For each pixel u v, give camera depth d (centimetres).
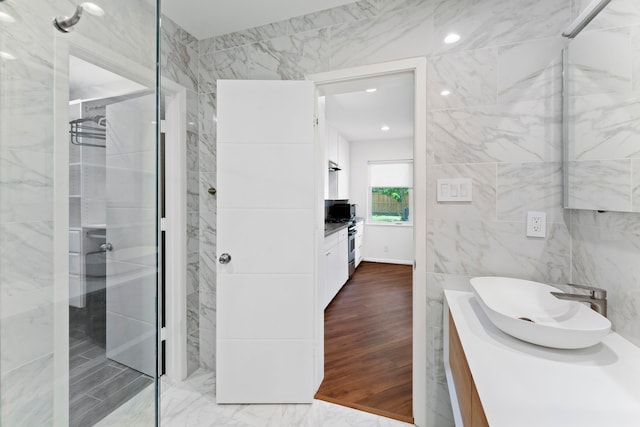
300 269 170
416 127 151
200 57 197
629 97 87
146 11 106
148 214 120
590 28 106
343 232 396
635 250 87
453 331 114
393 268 507
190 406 169
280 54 178
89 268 123
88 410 122
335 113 379
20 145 96
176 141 184
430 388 151
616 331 96
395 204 558
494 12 136
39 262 102
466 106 142
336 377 195
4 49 91
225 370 171
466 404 87
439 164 147
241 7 165
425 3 148
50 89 102
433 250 150
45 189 103
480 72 139
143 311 127
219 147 171
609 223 100
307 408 167
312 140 168
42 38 99
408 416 159
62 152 108
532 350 87
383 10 156
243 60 187
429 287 151
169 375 193
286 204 170
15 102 94
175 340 191
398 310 316
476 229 142
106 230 128
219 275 172
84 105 114
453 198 145
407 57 152
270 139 169
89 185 122
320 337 187
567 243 128
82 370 121
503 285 129
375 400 172
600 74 100
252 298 171
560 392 67
